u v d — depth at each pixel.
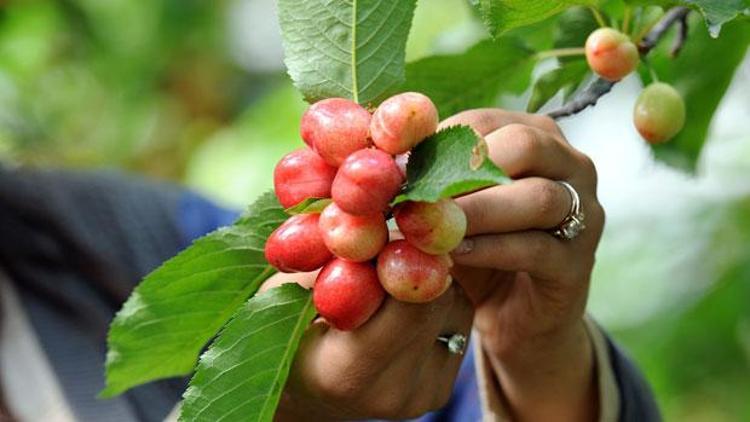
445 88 0.98
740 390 1.48
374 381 0.91
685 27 0.97
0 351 1.20
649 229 1.54
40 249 1.23
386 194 0.83
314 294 0.86
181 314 0.92
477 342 1.02
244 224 0.89
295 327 0.88
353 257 0.84
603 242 1.57
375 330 0.88
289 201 0.86
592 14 0.98
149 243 1.27
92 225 1.26
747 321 1.45
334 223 0.84
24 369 1.19
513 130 0.90
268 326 0.88
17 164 1.34
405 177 0.83
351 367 0.90
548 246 0.90
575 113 0.93
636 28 0.96
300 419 0.95
